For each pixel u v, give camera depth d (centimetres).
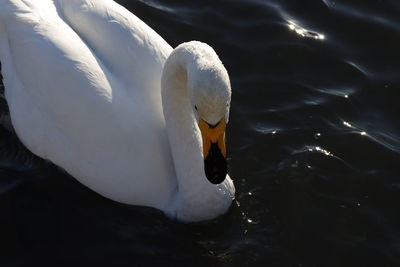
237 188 1123
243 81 1305
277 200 1105
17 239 1022
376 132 1230
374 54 1376
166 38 1362
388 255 1028
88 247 1016
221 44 1362
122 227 1049
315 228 1064
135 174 1059
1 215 1055
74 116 1047
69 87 1040
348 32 1409
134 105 1049
